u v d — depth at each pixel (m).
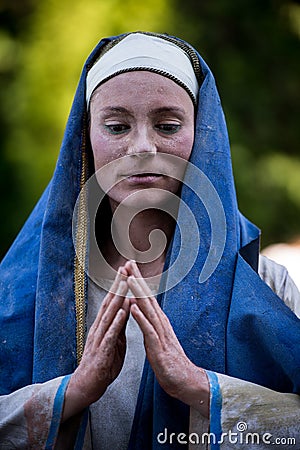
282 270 6.20
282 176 20.45
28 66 18.56
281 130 21.64
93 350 5.36
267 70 21.89
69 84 18.31
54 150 18.14
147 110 5.71
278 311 5.62
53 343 5.71
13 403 5.47
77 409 5.38
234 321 5.62
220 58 21.30
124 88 5.73
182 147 5.76
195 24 20.72
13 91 18.59
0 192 18.39
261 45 21.84
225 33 21.61
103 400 5.76
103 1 18.78
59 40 18.53
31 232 6.35
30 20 19.16
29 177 18.11
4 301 6.06
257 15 21.84
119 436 5.72
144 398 5.66
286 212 20.33
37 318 5.75
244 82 21.41
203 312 5.64
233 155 19.97
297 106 22.27
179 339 5.60
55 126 18.17
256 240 5.94
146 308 5.32
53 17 18.81
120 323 5.30
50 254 5.86
